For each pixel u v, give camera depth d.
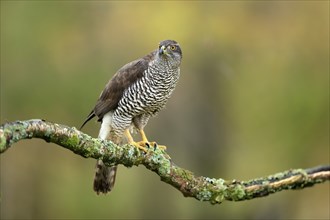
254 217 18.89
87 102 17.14
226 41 16.92
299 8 17.38
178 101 18.23
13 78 17.20
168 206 19.89
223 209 18.97
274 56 17.36
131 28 17.06
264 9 17.14
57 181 19.80
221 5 16.88
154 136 18.56
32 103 17.33
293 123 17.83
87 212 19.47
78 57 17.31
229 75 17.09
